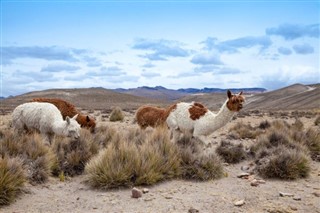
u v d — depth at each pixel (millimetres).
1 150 4461
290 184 4285
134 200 3537
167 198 3590
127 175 3984
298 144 5930
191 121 5328
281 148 5223
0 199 3324
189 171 4352
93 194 3756
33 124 5852
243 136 8359
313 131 6902
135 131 6121
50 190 3889
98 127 7629
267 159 4762
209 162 4430
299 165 4578
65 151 4938
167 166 4297
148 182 4008
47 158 4402
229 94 5129
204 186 4074
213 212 3225
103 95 77625
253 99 77312
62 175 4312
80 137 5363
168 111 5625
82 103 65438
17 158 4074
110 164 4035
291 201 3584
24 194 3660
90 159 4613
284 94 75562
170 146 4684
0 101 61031
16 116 5984
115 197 3641
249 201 3543
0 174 3438
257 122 13539
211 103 81188
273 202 3531
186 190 3889
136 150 4344
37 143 4742
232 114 5113
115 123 11922
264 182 4266
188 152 4598
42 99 6734
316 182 4398
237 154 5496
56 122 5602
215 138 8188
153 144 4695
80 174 4547
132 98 80000
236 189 3973
